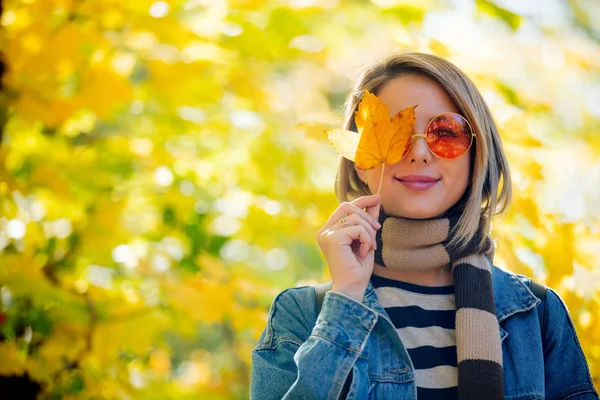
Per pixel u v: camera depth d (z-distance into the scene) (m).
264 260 4.58
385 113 1.66
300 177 3.40
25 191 3.04
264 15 3.17
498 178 1.87
